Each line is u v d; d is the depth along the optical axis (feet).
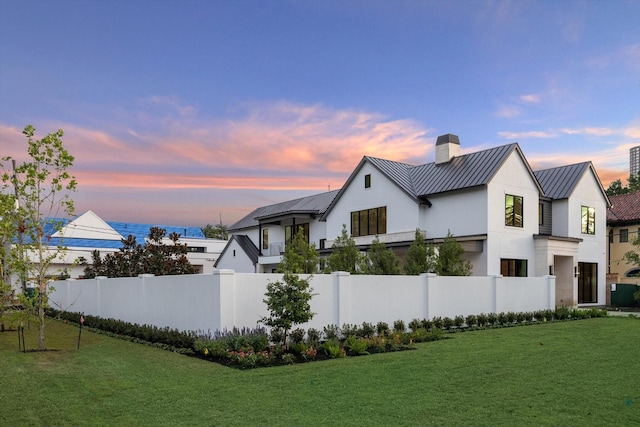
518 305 65.77
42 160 39.96
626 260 112.78
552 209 94.07
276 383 27.20
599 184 98.63
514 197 81.61
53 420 20.66
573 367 31.73
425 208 85.87
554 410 22.15
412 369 31.09
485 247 76.95
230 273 39.19
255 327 40.27
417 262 63.36
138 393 24.94
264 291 41.09
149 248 77.00
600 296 97.45
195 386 26.45
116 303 58.80
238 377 28.71
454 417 21.11
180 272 77.30
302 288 37.93
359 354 37.40
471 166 83.35
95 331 53.93
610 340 44.80
